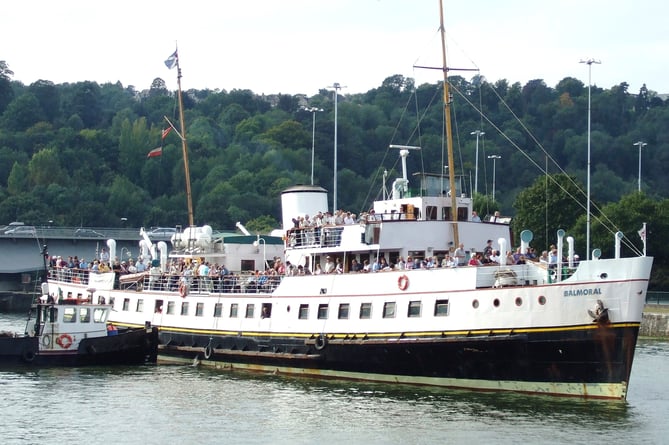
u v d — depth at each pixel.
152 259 95.25
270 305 75.06
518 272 63.78
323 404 61.94
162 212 194.25
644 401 62.38
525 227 133.25
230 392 66.62
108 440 53.66
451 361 64.94
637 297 59.19
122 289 88.50
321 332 71.00
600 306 59.50
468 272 64.12
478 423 56.00
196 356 79.94
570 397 61.81
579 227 126.31
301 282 72.88
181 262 88.12
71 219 189.38
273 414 59.50
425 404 60.94
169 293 82.75
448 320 64.62
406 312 66.69
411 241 71.56
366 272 69.12
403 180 78.00
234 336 76.81
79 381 71.94
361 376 69.75
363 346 68.50
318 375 72.00
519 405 60.16
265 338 74.69
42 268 156.38
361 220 73.00
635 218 127.25
